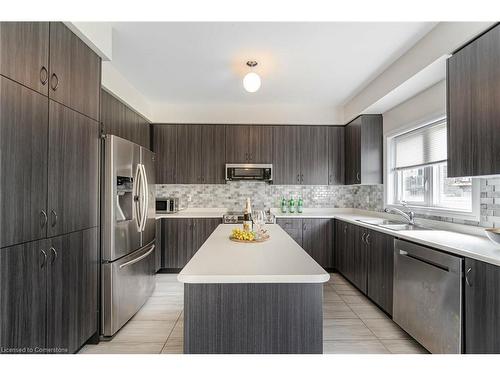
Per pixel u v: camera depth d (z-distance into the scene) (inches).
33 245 61.7
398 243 96.5
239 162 175.8
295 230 166.7
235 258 62.7
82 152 80.7
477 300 63.9
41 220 64.1
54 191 68.6
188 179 174.9
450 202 109.5
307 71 125.0
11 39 56.0
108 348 86.0
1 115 53.8
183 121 175.8
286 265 56.9
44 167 65.1
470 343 65.7
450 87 81.8
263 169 175.0
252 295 53.4
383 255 108.4
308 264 57.7
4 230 54.2
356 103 157.9
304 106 177.9
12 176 56.1
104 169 92.0
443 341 73.8
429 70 96.4
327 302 122.5
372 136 154.8
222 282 49.8
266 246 76.2
